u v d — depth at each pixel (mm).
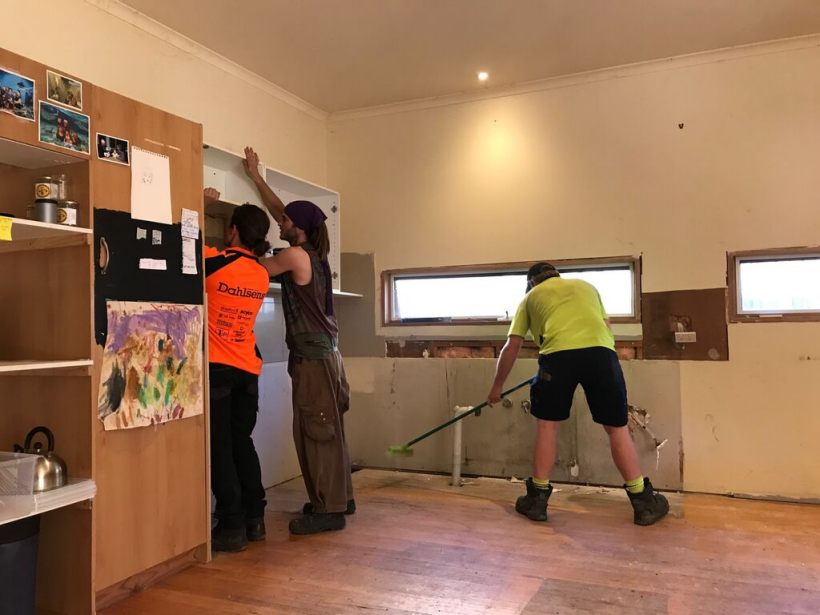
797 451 3322
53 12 2588
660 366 3559
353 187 4285
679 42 3348
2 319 2205
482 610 2088
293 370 2914
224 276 2627
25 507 1813
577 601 2143
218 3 2861
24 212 2178
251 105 3709
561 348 3059
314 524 2865
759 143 3408
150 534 2295
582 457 3695
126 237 2207
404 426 4129
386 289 4211
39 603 2127
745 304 3480
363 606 2131
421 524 2998
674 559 2512
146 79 3020
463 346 4035
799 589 2225
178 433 2428
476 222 3990
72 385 2096
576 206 3758
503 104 3939
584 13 3018
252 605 2154
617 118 3680
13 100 1852
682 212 3543
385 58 3492
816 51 3307
